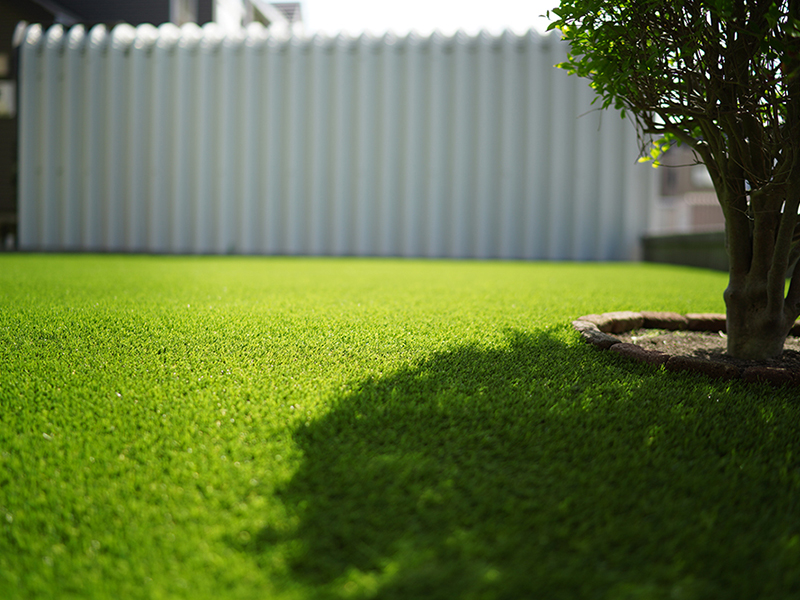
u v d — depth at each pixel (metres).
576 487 1.19
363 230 9.45
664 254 8.41
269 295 3.64
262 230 9.59
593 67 2.08
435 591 0.87
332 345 2.18
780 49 1.63
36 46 9.76
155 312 2.80
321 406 1.55
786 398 1.75
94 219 9.85
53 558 0.96
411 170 9.33
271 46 9.36
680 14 1.88
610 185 9.18
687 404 1.67
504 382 1.81
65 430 1.40
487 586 0.89
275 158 9.55
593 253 9.27
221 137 9.52
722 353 2.33
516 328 2.60
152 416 1.48
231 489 1.15
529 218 9.24
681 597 0.88
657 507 1.12
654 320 2.88
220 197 9.58
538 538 1.01
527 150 9.18
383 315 2.86
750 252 2.18
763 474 1.26
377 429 1.43
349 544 0.98
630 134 9.08
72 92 9.73
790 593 0.90
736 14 1.81
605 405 1.63
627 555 0.98
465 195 9.37
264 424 1.44
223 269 5.98
